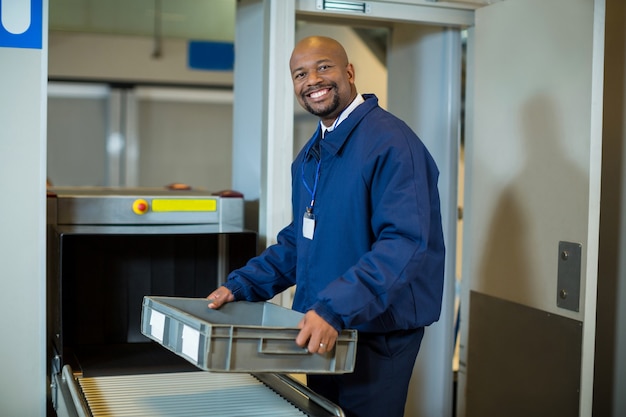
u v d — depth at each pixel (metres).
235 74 2.96
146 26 3.19
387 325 1.84
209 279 2.60
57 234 2.15
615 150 2.54
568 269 2.19
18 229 2.15
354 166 1.81
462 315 2.79
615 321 2.55
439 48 2.85
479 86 2.61
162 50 6.75
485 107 2.58
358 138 1.83
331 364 1.61
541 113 2.30
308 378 2.05
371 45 3.56
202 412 1.73
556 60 2.24
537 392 2.33
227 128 6.97
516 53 2.41
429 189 1.86
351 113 1.86
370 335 1.88
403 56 3.05
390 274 1.64
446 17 2.62
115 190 2.82
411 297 1.86
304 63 1.83
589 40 2.10
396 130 1.80
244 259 2.36
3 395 2.15
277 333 1.54
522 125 2.39
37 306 2.17
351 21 2.98
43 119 2.15
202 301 1.93
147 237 2.54
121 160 6.73
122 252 2.51
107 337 2.50
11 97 2.12
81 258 2.46
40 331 2.18
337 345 1.60
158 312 1.77
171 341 1.67
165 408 1.76
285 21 2.39
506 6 2.46
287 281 2.08
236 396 1.88
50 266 2.38
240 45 2.91
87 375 2.11
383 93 3.62
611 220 2.56
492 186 2.55
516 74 2.41
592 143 2.09
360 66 3.56
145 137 6.79
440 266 1.91
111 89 6.67
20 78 2.13
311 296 1.92
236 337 1.50
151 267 2.55
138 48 6.70
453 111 2.82
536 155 2.33
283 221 2.44
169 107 6.83
